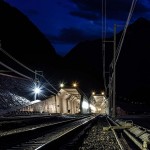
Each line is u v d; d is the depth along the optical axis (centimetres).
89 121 3275
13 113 3900
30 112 4750
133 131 1669
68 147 1163
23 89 5244
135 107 10131
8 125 2017
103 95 12325
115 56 3881
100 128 2461
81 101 8238
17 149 1025
